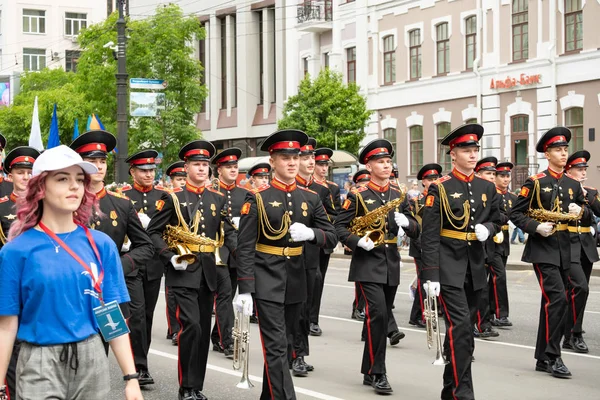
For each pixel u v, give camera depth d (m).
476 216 9.02
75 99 39.09
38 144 19.72
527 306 16.02
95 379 5.22
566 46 29.83
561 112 29.94
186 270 9.12
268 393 8.20
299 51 42.56
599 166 28.67
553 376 10.28
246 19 48.38
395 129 36.84
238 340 8.25
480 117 32.66
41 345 5.12
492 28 32.09
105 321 5.23
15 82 71.31
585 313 14.98
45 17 77.88
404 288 19.17
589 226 11.88
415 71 35.78
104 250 5.38
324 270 13.38
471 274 8.91
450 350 8.63
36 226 5.25
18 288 5.15
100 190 8.73
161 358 11.76
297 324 8.76
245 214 8.36
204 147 9.78
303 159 13.07
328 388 9.80
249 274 8.21
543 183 10.80
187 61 35.50
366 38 37.84
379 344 9.55
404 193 10.43
